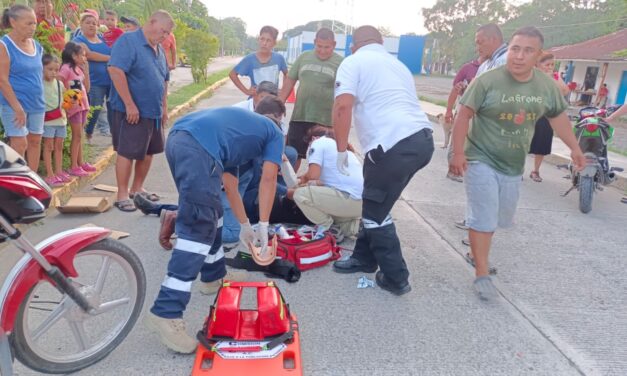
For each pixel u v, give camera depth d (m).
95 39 8.05
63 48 6.42
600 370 3.16
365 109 3.74
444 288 4.11
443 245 5.05
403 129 3.63
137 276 3.00
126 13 27.22
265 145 3.21
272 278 4.09
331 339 3.29
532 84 3.79
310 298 3.82
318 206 4.68
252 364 2.81
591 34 53.84
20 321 2.54
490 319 3.68
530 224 5.88
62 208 5.17
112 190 6.04
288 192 4.89
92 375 2.81
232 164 3.14
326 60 5.96
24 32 4.85
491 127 3.83
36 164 5.35
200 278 3.86
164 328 2.94
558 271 4.61
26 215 2.45
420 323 3.56
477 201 3.88
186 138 2.96
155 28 5.16
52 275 2.57
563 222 6.04
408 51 68.12
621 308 3.97
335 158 4.76
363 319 3.57
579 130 6.78
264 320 2.94
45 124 5.48
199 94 16.66
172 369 2.90
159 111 5.48
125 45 5.10
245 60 6.60
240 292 3.14
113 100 5.33
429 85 44.41
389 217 3.84
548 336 3.50
